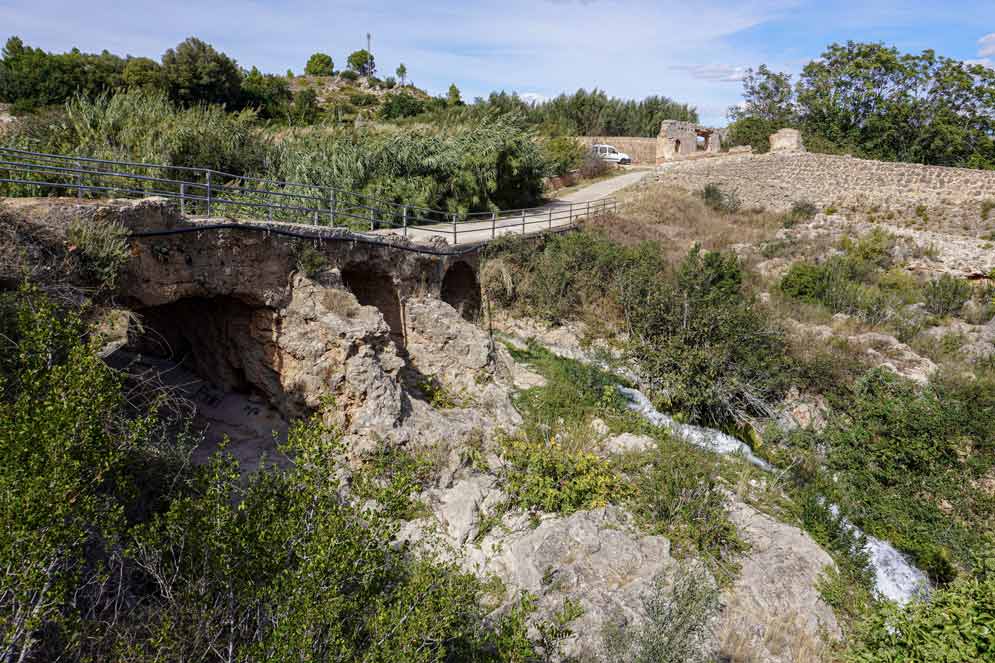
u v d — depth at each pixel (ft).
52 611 16.53
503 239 73.61
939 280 81.30
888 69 148.15
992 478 48.24
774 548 38.01
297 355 42.11
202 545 18.34
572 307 72.23
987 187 102.99
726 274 73.26
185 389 45.29
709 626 30.60
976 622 26.00
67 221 29.78
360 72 286.05
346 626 18.52
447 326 54.80
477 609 26.53
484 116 110.01
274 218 59.36
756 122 147.74
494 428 47.09
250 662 17.06
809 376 59.47
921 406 51.60
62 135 60.18
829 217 105.81
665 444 47.09
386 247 52.11
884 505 47.03
